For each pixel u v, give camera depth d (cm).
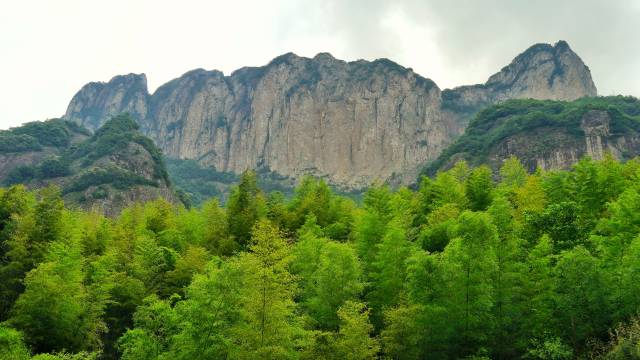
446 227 4234
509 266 3123
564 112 18650
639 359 2194
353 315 2909
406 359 2934
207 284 2767
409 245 3803
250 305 2689
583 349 2736
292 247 4238
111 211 13562
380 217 5094
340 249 3544
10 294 3900
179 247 5619
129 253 4938
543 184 5559
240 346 2650
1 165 18075
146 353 2780
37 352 3391
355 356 2773
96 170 15262
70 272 3622
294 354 2769
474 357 2792
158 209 7038
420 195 6631
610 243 3062
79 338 3575
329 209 6488
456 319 2900
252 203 6397
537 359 2925
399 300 3297
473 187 6041
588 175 4719
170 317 2817
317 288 3444
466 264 2980
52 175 16000
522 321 3041
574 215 3781
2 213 4953
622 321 2614
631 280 2666
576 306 2758
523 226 3916
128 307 4303
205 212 6956
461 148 19838
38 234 4419
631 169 5653
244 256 2938
